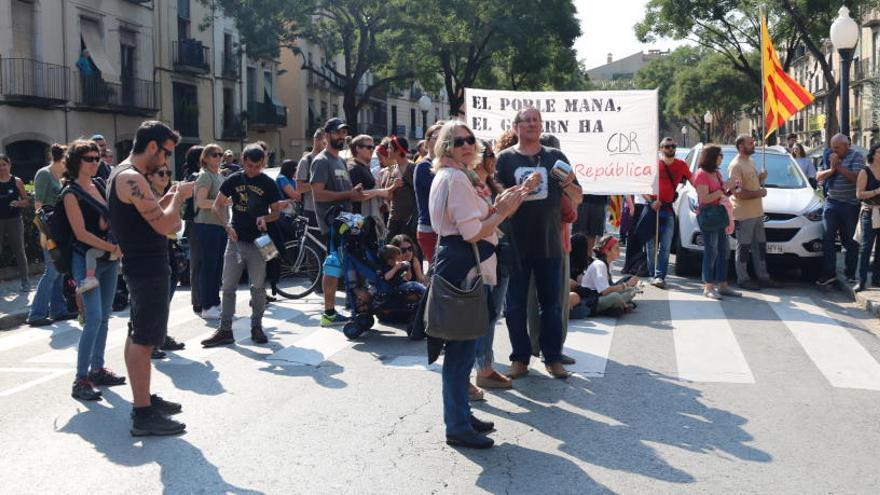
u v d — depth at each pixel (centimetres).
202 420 555
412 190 993
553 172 596
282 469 466
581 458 482
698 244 1200
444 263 487
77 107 2858
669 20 3647
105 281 646
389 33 3500
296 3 3089
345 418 557
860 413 566
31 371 705
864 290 1019
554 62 4444
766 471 461
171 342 766
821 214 1160
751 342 781
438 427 538
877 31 4400
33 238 1325
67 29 2794
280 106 4438
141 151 531
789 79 1221
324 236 953
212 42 3747
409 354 748
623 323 870
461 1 3281
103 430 540
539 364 707
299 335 838
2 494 434
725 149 1369
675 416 560
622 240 1648
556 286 645
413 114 7088
